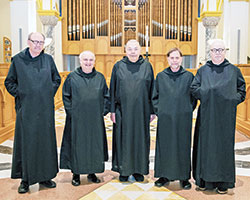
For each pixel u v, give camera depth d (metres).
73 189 2.86
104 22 10.92
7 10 10.22
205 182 2.73
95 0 10.81
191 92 2.77
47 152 2.76
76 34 10.95
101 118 2.93
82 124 2.86
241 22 7.95
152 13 10.88
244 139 4.81
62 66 10.90
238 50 7.98
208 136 2.65
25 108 2.66
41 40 2.66
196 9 10.86
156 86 2.89
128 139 2.88
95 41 10.98
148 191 2.80
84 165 2.87
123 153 2.91
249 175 3.23
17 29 7.40
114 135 3.04
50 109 2.77
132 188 2.88
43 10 7.88
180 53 2.78
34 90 2.67
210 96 2.63
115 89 2.99
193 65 11.48
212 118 2.63
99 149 2.90
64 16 10.81
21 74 2.68
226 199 2.63
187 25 10.95
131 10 10.84
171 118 2.77
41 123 2.71
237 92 2.70
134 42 2.87
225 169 2.65
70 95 2.94
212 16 8.58
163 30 10.95
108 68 11.29
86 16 10.85
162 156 2.83
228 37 8.07
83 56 2.86
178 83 2.81
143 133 2.90
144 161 2.91
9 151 4.13
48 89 2.75
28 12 7.40
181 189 2.86
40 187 2.91
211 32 8.73
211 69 2.70
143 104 2.90
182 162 2.80
